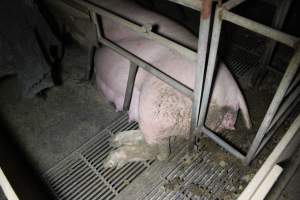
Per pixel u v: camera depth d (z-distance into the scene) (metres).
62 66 3.07
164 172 2.12
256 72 2.58
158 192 2.03
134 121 2.52
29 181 2.12
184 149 2.24
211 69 1.55
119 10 2.50
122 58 2.37
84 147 2.37
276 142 2.19
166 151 2.16
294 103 1.95
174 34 2.23
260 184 1.21
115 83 2.41
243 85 2.68
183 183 2.06
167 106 1.98
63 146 2.38
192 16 3.51
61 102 2.73
